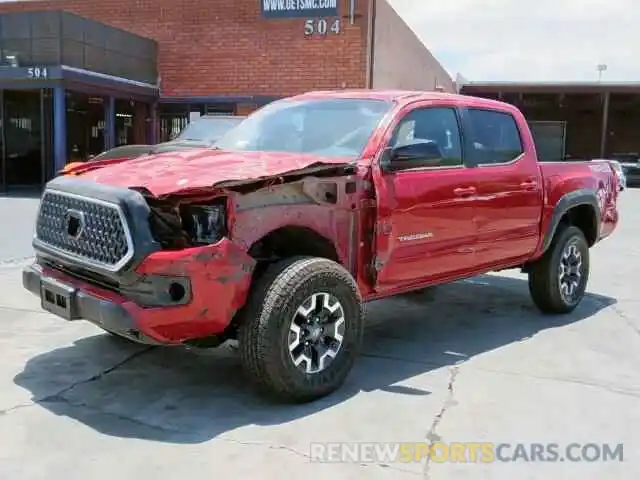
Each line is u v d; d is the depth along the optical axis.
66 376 4.84
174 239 4.02
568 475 3.54
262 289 4.18
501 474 3.54
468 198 5.53
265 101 18.17
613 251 11.43
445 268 5.50
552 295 6.75
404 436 3.96
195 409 4.30
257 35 18.06
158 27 18.84
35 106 17.16
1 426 3.99
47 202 4.58
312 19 17.55
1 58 15.83
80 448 3.73
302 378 4.32
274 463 3.59
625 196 23.47
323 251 4.69
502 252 6.05
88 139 17.81
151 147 10.48
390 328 6.39
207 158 4.79
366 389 4.71
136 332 3.92
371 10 17.48
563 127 33.91
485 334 6.20
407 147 4.99
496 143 6.10
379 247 4.85
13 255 9.20
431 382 4.87
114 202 3.95
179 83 18.86
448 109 5.65
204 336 4.11
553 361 5.41
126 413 4.22
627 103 32.75
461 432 4.03
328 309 4.46
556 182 6.58
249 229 4.11
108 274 3.98
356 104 5.48
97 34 16.58
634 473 3.59
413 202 5.05
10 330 5.89
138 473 3.46
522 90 30.83
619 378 5.03
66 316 4.27
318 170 4.41
